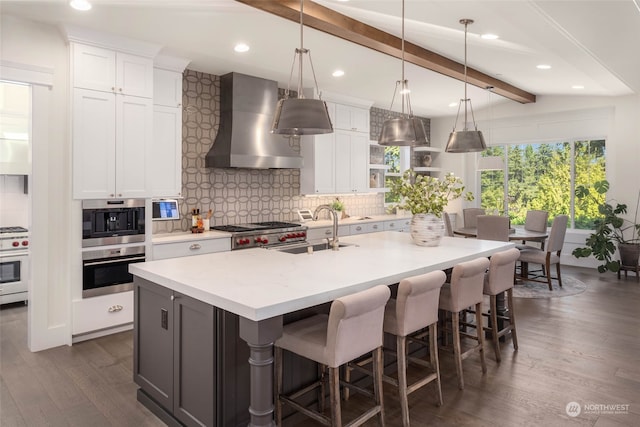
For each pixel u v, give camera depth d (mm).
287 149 5438
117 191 3975
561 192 7492
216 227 5148
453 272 2980
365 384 2998
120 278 4043
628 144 6520
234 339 2254
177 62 4504
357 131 6742
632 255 6305
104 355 3561
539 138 7555
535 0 2930
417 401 2811
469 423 2539
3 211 5418
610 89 6109
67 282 3799
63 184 3773
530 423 2533
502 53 4594
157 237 4445
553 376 3162
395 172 8133
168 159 4535
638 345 3756
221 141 5051
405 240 4113
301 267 2799
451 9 3385
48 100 3670
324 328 2424
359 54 4438
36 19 3508
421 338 3525
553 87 6383
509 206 8070
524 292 5566
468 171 8500
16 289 4965
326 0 3303
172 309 2490
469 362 3436
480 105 7582
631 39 3695
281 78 5359
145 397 2754
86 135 3775
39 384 3055
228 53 4371
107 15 3420
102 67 3852
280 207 6035
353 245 3793
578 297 5324
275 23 3584
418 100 7020
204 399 2271
